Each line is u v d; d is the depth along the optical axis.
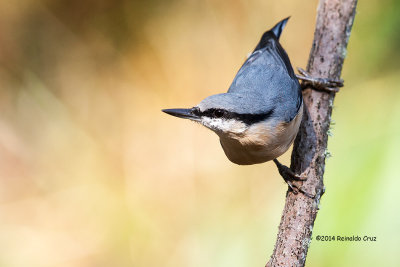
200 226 10.48
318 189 6.54
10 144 12.13
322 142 6.89
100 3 12.72
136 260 10.53
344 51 7.35
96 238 10.89
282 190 10.20
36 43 12.80
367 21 10.95
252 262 9.73
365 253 8.24
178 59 12.35
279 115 6.44
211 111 6.43
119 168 11.69
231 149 6.88
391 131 9.34
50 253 10.77
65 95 12.56
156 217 10.88
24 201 11.45
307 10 11.76
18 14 12.80
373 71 10.77
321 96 7.18
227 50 12.13
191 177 11.23
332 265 8.31
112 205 11.30
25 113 12.45
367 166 8.94
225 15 12.14
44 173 11.80
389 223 8.33
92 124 12.29
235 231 10.15
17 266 10.63
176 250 10.39
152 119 12.16
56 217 11.19
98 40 12.77
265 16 11.94
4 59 12.70
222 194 10.76
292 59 11.78
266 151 6.65
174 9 12.51
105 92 12.53
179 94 12.24
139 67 12.54
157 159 11.65
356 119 10.29
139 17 12.62
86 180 11.65
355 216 8.49
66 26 12.85
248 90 6.54
